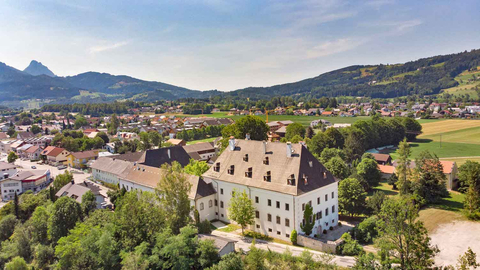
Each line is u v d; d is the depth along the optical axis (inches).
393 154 6884.8
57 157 7460.6
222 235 2822.3
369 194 4192.9
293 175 2682.1
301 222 2625.5
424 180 3580.2
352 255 2342.5
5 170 6373.0
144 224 2561.5
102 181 5378.9
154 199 2822.3
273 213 2741.1
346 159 5364.2
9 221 3983.8
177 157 4692.4
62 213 3225.9
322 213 2839.6
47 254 3088.1
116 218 2704.2
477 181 3051.2
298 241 2578.7
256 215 2878.9
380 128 7844.5
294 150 2871.6
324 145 6043.3
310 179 2738.7
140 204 2647.6
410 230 1612.9
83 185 4409.5
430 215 3211.1
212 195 3218.5
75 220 3255.4
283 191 2632.9
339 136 6427.2
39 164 7613.2
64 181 4803.2
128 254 2230.6
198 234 2492.6
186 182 2765.7
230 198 3090.6
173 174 2728.8
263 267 2022.6
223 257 2023.9
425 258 1582.2
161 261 2188.7
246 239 2723.9
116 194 4035.4
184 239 2203.5
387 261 1663.4
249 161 3095.5
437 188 3560.5
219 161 3348.9
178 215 2677.2
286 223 2650.1
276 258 2183.8
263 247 2524.6
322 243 2427.4
